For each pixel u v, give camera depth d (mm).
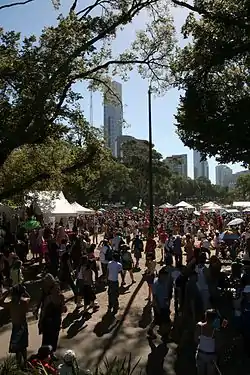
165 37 16422
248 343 9148
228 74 17844
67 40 12359
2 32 13633
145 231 33750
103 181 63781
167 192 124625
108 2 13961
